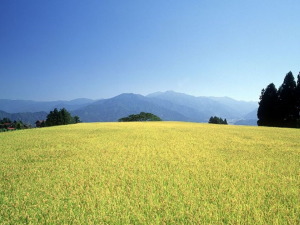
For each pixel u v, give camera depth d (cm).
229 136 2106
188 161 1090
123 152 1315
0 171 925
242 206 585
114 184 745
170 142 1708
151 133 2330
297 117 5172
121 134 2238
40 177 837
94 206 579
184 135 2162
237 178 823
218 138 1955
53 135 2198
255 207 580
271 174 876
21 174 878
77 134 2258
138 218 515
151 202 602
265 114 5594
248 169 948
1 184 759
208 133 2372
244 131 2658
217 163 1052
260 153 1300
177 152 1315
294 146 1564
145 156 1204
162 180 794
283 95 5297
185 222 507
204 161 1095
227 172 901
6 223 504
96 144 1614
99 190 694
